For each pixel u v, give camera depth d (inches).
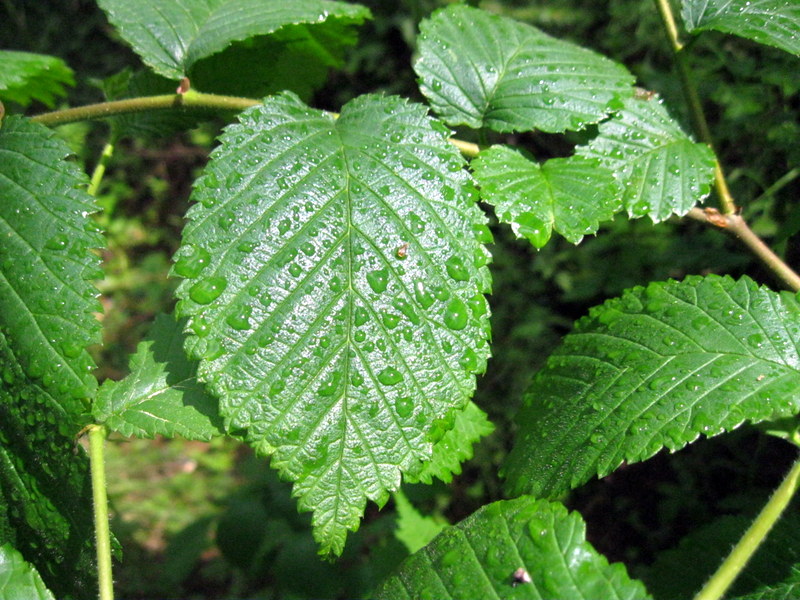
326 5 10.8
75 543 8.3
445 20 9.9
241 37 9.8
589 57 10.0
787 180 14.6
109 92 11.7
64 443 7.9
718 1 9.8
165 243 43.3
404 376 7.4
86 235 7.9
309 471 7.2
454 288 7.7
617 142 9.6
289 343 7.3
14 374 7.8
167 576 26.7
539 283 25.1
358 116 8.4
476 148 9.6
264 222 7.6
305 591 21.9
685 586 10.7
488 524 7.5
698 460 17.0
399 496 15.4
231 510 23.6
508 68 9.7
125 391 8.6
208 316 7.3
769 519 7.4
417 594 7.3
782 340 8.2
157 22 9.9
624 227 21.6
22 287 7.8
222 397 7.2
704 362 8.1
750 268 15.8
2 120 9.1
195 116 11.4
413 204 7.9
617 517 18.6
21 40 42.1
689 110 10.1
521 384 24.3
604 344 8.9
